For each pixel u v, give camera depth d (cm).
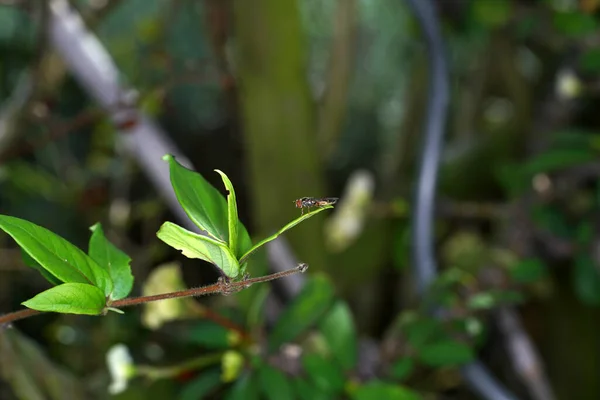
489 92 82
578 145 56
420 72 70
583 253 55
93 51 48
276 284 54
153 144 47
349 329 43
